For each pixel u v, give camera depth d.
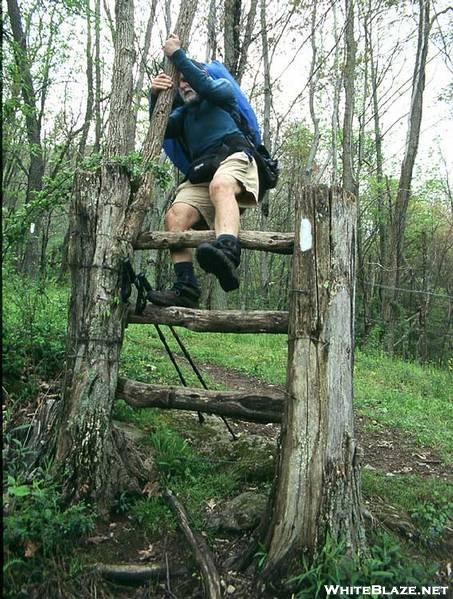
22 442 3.45
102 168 3.38
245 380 7.03
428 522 3.51
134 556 2.91
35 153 8.96
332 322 2.90
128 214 3.37
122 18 5.96
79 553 2.84
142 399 3.25
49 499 2.90
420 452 5.24
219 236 3.08
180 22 3.68
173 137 3.81
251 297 25.50
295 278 2.97
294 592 2.66
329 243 2.95
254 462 3.82
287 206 25.28
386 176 20.00
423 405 7.39
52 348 4.55
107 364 3.25
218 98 3.37
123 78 5.96
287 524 2.78
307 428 2.84
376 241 25.56
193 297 3.45
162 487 3.32
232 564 2.89
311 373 2.87
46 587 2.62
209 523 3.15
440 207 26.05
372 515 3.36
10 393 4.13
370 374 9.48
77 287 3.30
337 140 20.41
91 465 3.11
